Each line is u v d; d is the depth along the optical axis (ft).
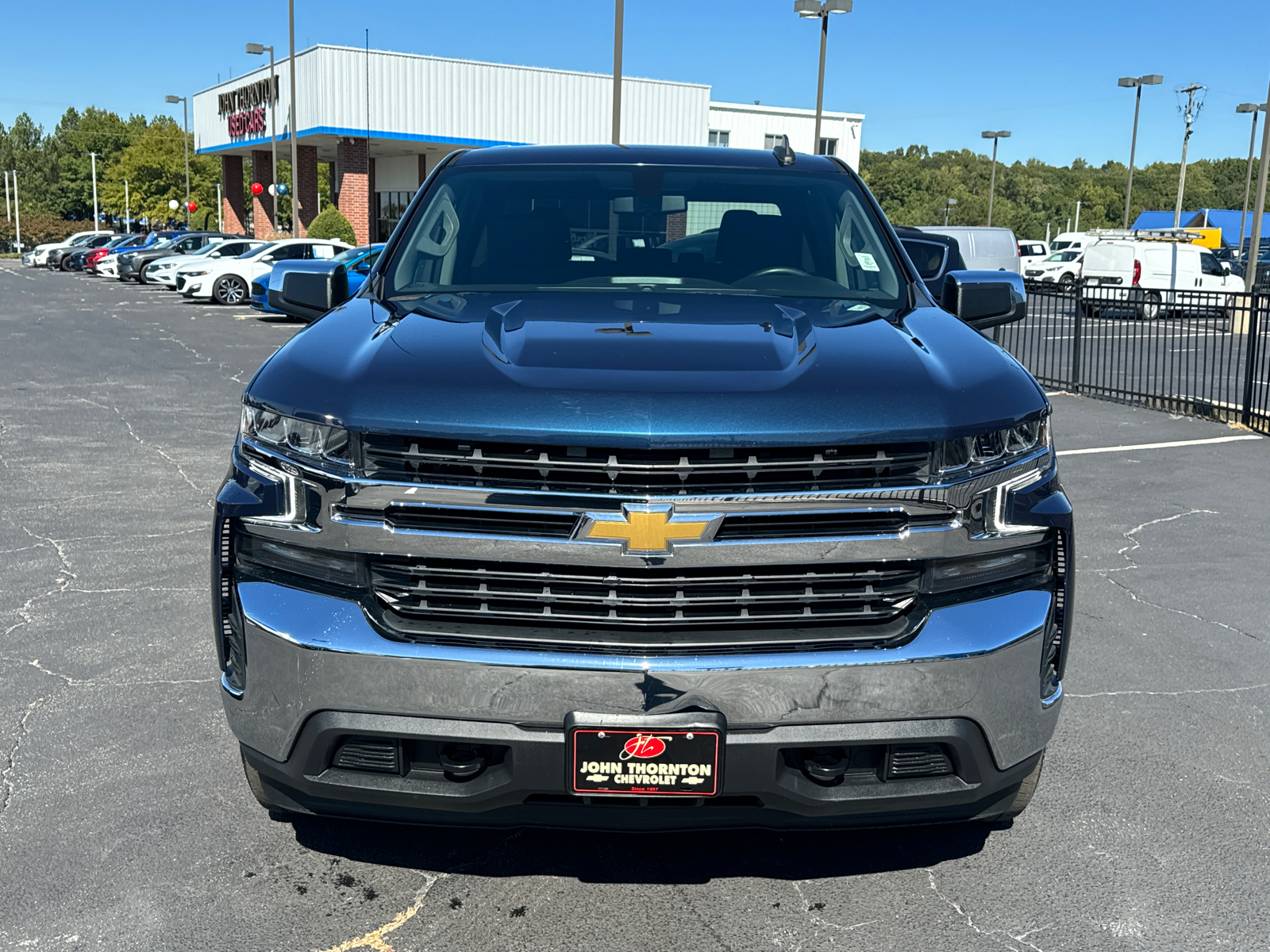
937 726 8.43
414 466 8.15
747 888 9.93
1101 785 12.05
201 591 18.16
